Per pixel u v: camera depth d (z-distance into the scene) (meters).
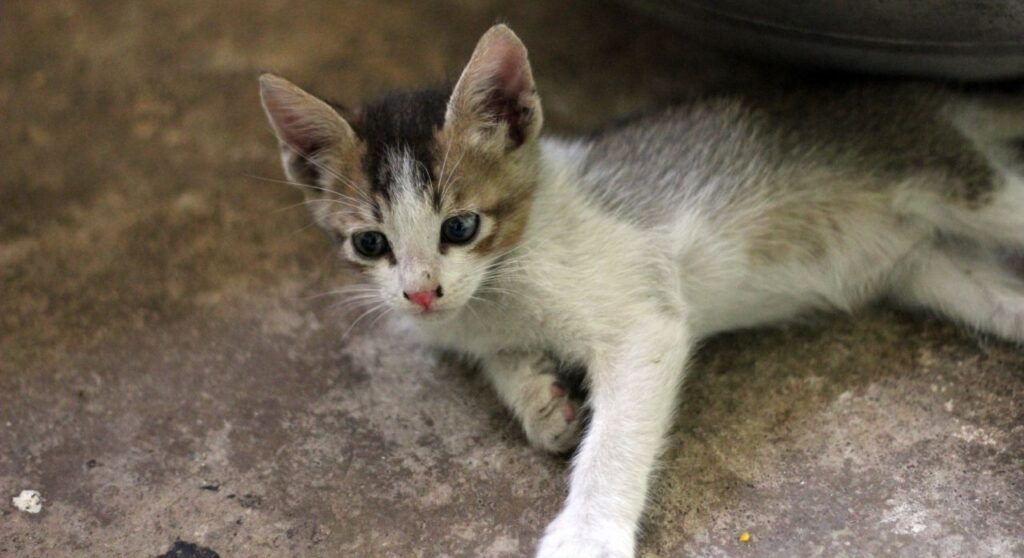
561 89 0.88
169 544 0.70
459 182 0.71
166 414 0.75
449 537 0.70
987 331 0.75
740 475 0.70
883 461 0.70
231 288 0.80
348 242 0.72
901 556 0.67
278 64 0.91
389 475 0.72
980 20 0.71
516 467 0.72
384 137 0.71
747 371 0.74
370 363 0.76
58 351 0.78
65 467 0.73
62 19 0.95
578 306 0.72
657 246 0.73
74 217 0.84
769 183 0.76
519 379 0.73
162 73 0.91
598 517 0.69
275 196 0.84
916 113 0.76
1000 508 0.68
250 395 0.75
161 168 0.86
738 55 0.86
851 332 0.76
